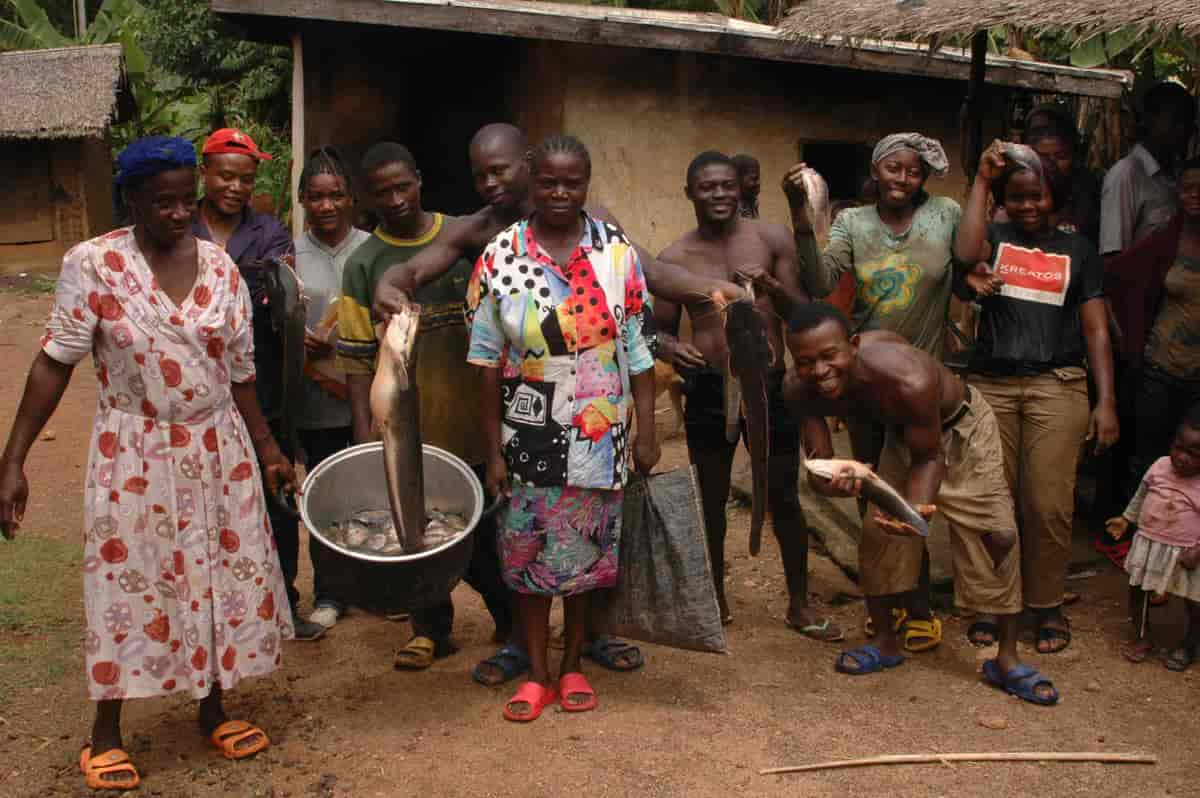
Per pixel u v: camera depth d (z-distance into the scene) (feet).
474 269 12.62
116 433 11.05
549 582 12.41
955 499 13.34
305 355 14.20
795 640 15.17
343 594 11.82
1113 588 16.88
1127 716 12.92
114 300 10.85
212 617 11.40
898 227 14.64
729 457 15.10
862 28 17.48
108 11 70.90
